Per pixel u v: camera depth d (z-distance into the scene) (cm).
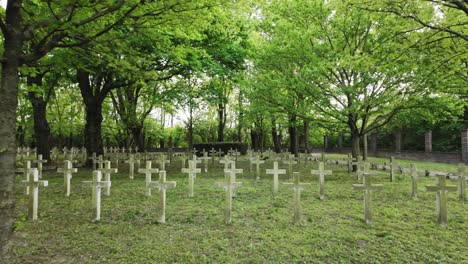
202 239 486
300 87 1153
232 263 402
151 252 431
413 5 645
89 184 586
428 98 1102
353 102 1125
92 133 1529
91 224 560
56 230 523
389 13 702
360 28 1144
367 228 541
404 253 436
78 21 430
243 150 2717
